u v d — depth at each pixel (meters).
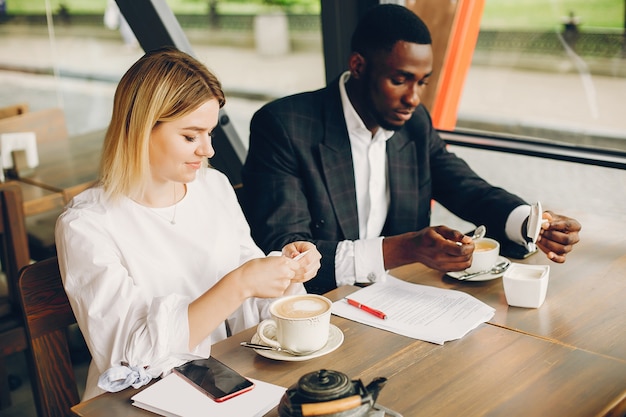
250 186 2.12
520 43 3.21
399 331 1.46
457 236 1.73
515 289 1.57
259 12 8.84
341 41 2.88
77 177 2.88
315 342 1.36
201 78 1.47
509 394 1.21
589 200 2.44
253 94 7.75
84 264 1.46
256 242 2.06
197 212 1.67
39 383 1.57
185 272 1.63
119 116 1.49
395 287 1.70
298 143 2.09
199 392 1.25
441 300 1.61
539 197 2.54
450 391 1.22
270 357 1.35
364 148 2.16
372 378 1.28
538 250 1.95
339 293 1.68
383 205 2.23
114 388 1.29
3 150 2.96
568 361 1.32
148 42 2.71
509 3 3.13
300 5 8.53
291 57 8.85
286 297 1.46
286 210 2.04
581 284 1.69
